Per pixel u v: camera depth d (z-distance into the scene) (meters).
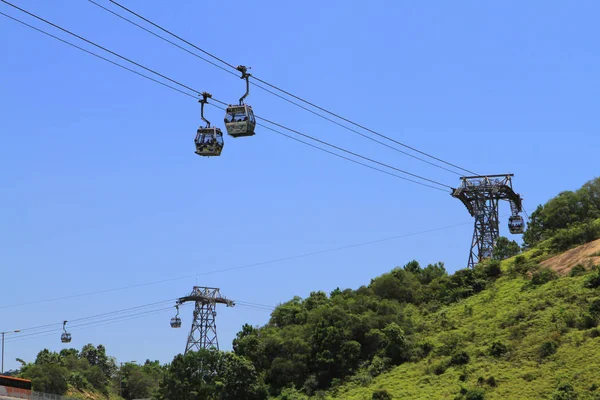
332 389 133.75
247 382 137.62
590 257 146.75
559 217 178.12
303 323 160.50
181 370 144.75
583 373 105.81
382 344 141.62
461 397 109.44
